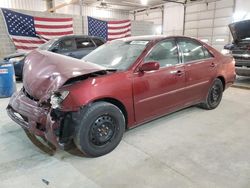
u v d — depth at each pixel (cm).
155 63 250
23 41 822
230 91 539
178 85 305
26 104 238
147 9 1698
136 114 264
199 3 1336
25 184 193
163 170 212
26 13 834
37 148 255
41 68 244
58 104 210
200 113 371
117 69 260
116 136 248
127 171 212
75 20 962
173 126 317
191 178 200
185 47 326
